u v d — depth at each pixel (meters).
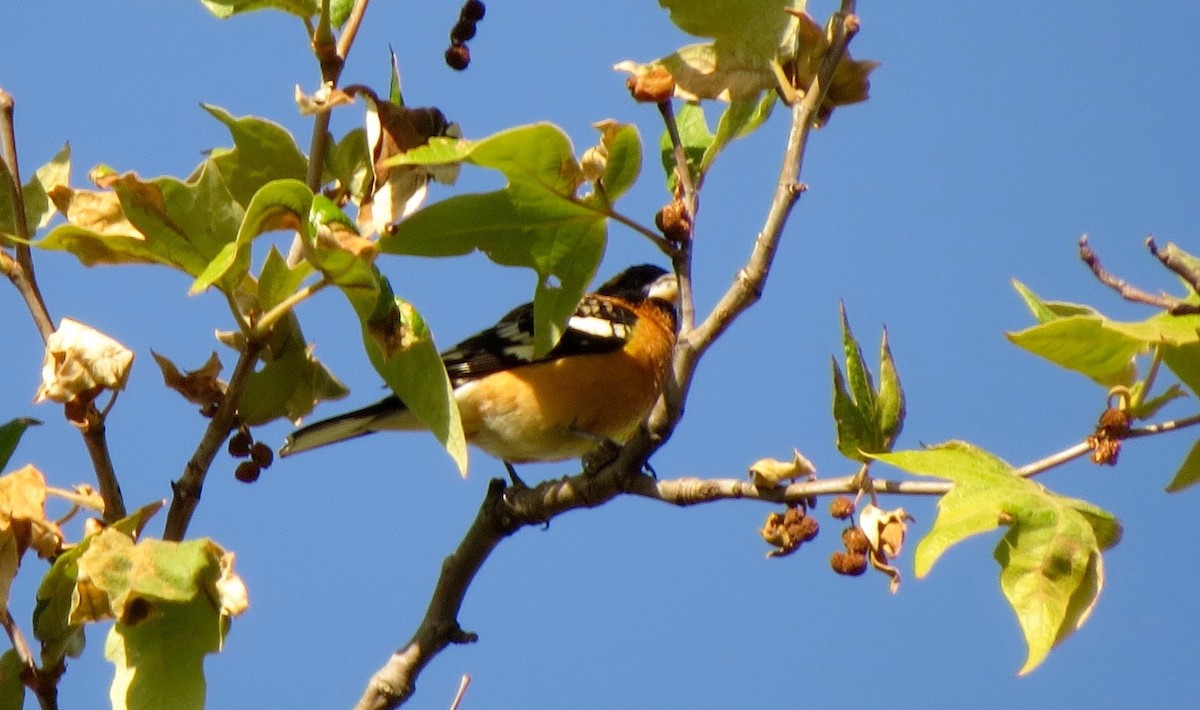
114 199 6.43
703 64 7.19
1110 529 5.98
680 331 7.23
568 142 6.32
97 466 6.70
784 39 7.18
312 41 7.11
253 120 7.52
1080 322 6.15
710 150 7.78
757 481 7.14
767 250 6.88
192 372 7.46
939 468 6.04
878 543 6.73
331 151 7.54
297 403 7.58
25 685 6.60
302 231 6.05
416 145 6.59
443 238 6.56
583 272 6.71
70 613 6.04
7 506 6.24
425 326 6.41
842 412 6.84
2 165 7.49
